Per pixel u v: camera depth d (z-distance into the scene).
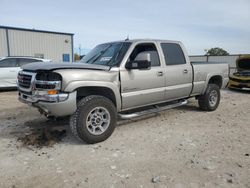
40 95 3.88
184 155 3.75
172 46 5.66
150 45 5.18
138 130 5.04
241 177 3.06
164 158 3.64
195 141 4.39
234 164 3.43
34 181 2.99
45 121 5.64
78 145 4.18
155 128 5.18
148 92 4.98
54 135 4.54
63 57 25.22
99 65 4.45
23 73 4.27
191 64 6.05
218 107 7.61
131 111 5.61
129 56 4.69
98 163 3.48
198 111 6.91
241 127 5.31
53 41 24.09
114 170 3.27
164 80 5.30
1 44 20.47
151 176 3.09
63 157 3.69
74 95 3.88
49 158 3.65
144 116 6.23
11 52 21.12
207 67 6.52
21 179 3.04
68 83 3.81
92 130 4.22
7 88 11.34
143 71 4.86
